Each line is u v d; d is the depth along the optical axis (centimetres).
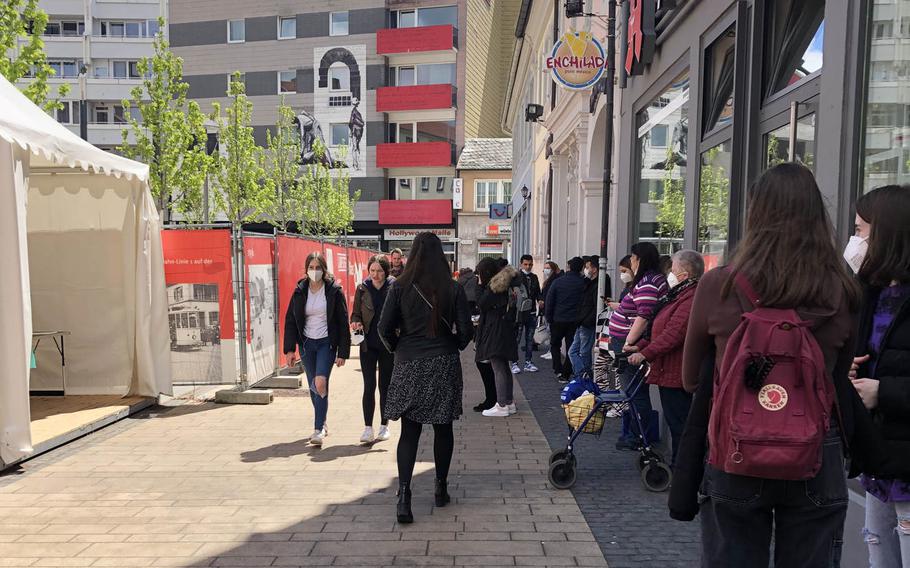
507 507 464
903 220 230
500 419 749
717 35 605
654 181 824
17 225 544
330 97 4016
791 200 204
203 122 2028
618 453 605
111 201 791
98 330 805
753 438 188
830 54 405
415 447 445
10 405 543
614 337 604
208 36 4128
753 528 205
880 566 256
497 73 4753
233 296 835
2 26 941
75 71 4884
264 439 654
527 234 2597
